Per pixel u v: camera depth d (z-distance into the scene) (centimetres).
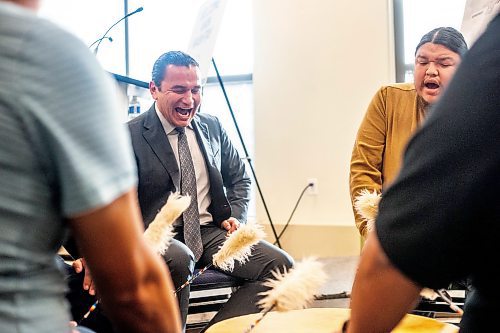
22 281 54
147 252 62
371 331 65
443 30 191
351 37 353
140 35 420
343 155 358
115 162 55
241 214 241
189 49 304
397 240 58
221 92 404
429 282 58
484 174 54
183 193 217
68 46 54
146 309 63
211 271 214
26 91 51
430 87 190
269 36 371
